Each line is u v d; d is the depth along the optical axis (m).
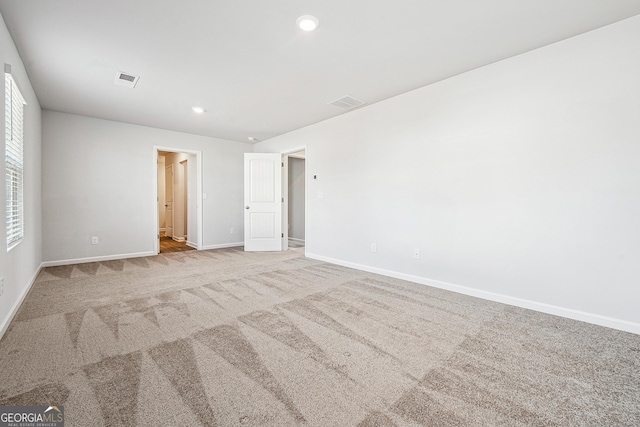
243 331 2.17
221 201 6.17
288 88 3.44
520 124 2.68
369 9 2.06
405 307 2.69
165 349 1.90
